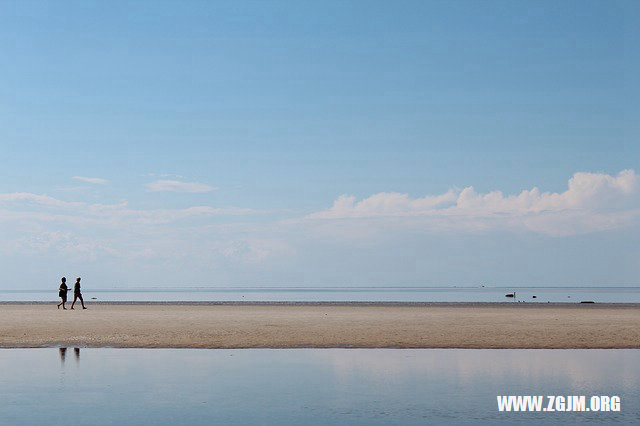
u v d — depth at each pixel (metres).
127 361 18.94
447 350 21.33
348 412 12.54
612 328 27.80
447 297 123.88
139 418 12.09
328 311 42.81
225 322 31.28
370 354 20.39
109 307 49.69
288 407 12.97
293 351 21.16
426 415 12.31
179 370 17.27
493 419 12.02
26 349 21.69
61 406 13.07
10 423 11.73
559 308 48.44
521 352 20.83
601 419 12.08
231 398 13.80
